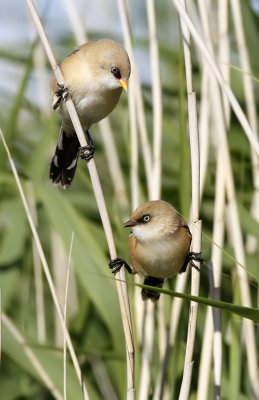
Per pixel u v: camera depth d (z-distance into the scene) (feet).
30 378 36.68
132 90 34.94
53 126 40.50
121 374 32.86
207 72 33.68
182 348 33.50
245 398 31.73
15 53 43.47
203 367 29.63
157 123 34.40
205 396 29.35
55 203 34.68
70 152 32.45
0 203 38.01
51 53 26.40
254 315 21.53
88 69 30.45
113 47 30.83
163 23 48.11
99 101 31.01
